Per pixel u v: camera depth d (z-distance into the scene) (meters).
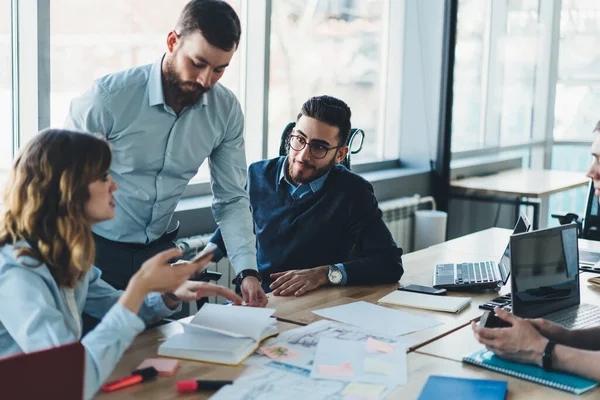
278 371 1.70
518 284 2.14
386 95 5.25
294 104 4.30
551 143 5.10
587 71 4.93
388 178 4.78
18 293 1.57
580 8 4.88
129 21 3.36
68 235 1.60
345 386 1.61
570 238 2.38
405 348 1.88
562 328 1.89
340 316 2.15
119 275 2.42
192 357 1.76
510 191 4.69
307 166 2.61
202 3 2.14
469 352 1.87
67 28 3.11
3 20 2.94
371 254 2.64
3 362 1.15
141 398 1.54
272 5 4.03
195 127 2.42
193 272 1.65
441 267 2.80
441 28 5.05
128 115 2.32
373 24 4.98
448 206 5.23
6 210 1.63
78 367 1.23
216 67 2.19
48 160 1.59
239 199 2.54
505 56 5.04
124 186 2.40
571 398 1.59
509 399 1.58
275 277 2.50
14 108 3.02
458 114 5.13
